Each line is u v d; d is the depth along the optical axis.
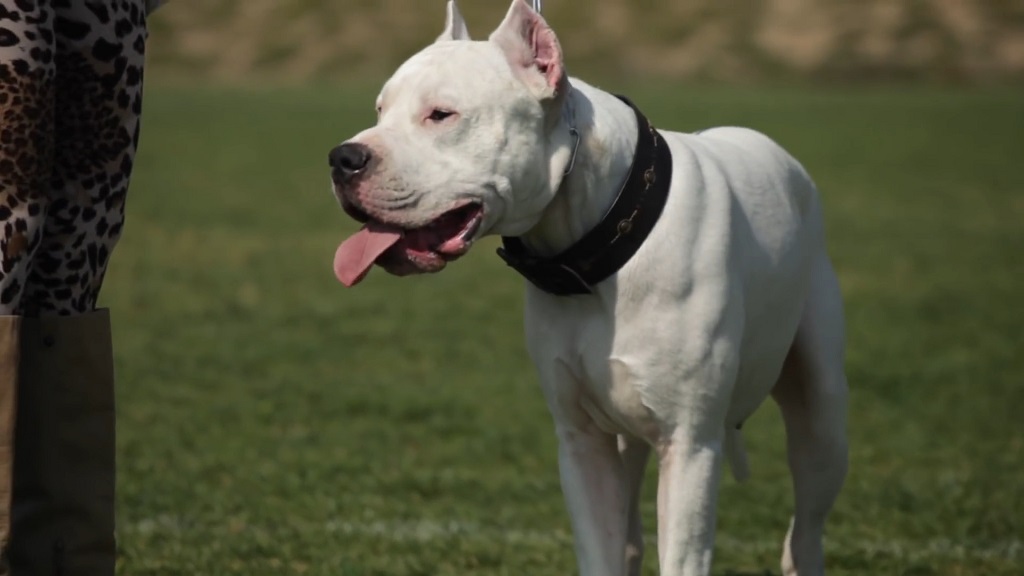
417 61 6.69
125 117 6.68
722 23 62.41
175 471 11.70
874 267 23.58
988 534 10.27
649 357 6.87
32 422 6.58
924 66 60.28
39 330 6.57
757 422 14.33
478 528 10.24
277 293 20.89
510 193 6.61
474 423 13.68
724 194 7.12
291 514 10.51
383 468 11.98
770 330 7.60
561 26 61.56
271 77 58.81
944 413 14.40
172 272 22.53
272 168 35.91
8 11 6.10
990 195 32.56
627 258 6.82
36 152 6.22
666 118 43.12
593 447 7.38
